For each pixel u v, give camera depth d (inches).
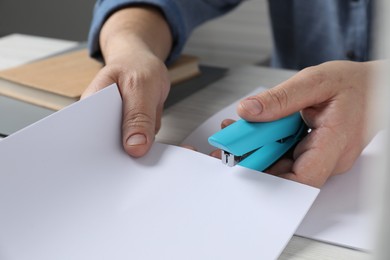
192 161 14.9
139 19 25.2
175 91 24.9
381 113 5.8
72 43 34.2
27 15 72.4
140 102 16.2
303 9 37.6
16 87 22.4
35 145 12.8
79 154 14.0
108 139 15.1
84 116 14.2
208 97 24.2
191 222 12.8
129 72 17.4
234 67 28.9
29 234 11.9
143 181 14.4
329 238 13.1
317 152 15.0
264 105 14.5
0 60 30.3
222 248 11.9
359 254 12.6
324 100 16.0
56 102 21.2
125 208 13.5
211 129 19.5
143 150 15.2
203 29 60.7
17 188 12.2
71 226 12.5
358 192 15.0
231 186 13.8
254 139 14.2
